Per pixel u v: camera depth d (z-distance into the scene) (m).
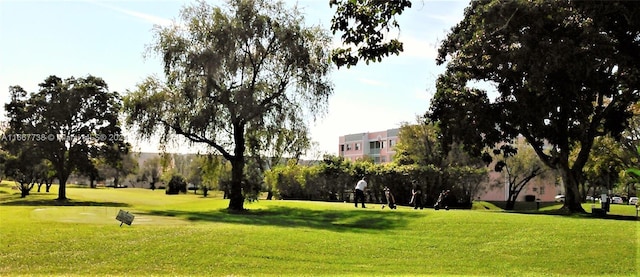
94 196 59.34
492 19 25.48
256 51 33.38
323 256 14.63
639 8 23.73
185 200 51.41
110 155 54.47
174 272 12.28
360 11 10.08
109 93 54.88
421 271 13.50
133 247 14.34
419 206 35.62
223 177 38.59
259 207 35.25
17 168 54.00
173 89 32.72
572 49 23.64
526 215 23.52
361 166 46.25
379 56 10.20
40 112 53.09
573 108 26.73
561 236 17.25
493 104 29.03
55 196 59.50
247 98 31.25
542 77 24.61
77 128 53.06
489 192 60.94
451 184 42.34
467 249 16.41
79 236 15.40
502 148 31.75
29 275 11.29
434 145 47.62
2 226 16.91
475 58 27.73
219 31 31.45
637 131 35.81
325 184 47.53
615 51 25.14
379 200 44.44
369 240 17.31
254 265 13.28
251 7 32.25
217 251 14.33
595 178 47.12
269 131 33.50
